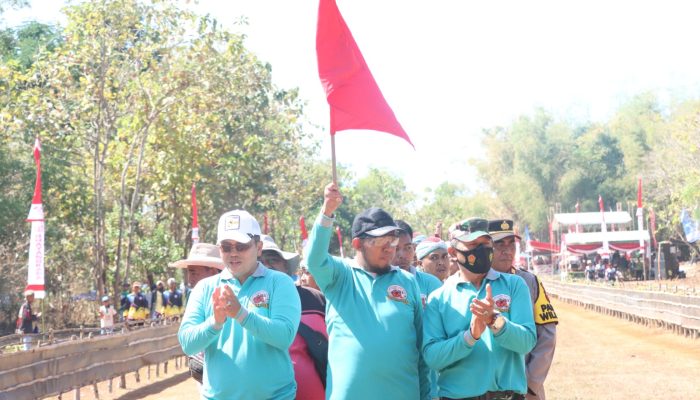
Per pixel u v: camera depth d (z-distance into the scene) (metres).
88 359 14.49
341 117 6.08
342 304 5.86
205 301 5.82
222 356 5.62
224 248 5.72
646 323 27.69
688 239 48.62
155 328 18.81
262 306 5.65
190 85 32.19
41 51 32.31
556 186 100.88
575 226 77.25
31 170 33.66
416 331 5.97
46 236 34.75
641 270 65.75
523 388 5.79
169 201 37.22
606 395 13.39
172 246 38.59
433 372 6.38
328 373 5.91
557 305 45.50
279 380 5.60
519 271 6.77
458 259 5.76
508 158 103.94
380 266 5.86
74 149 35.47
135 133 33.25
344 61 6.13
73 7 31.47
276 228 49.41
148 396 15.72
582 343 22.58
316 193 52.94
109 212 40.12
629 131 100.31
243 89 34.91
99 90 31.48
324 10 6.11
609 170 100.06
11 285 33.72
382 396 5.72
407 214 110.31
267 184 43.84
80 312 36.72
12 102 31.77
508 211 103.88
